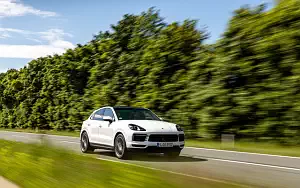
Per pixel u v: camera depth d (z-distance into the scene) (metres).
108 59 30.41
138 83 26.97
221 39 20.28
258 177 10.10
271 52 17.98
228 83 20.39
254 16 19.06
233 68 19.84
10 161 11.00
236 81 20.14
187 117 22.81
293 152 16.27
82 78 35.44
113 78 29.45
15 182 8.11
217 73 20.61
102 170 8.62
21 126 49.22
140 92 26.66
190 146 19.67
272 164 12.77
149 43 26.48
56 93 39.22
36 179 8.00
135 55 27.61
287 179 9.80
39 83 45.94
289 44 17.16
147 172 8.40
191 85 22.44
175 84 23.64
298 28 16.97
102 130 15.41
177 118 23.48
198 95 21.70
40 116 43.38
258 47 18.36
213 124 21.05
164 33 25.00
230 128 20.61
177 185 6.75
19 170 9.24
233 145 18.80
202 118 21.61
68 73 36.50
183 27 24.52
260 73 18.59
